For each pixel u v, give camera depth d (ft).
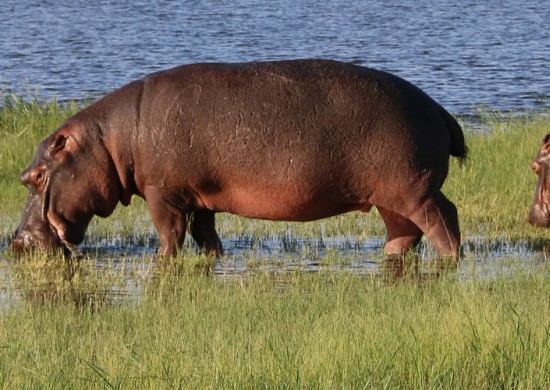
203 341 93.81
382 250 142.51
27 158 191.31
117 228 155.74
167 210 138.00
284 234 152.66
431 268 130.82
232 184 135.64
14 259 138.72
